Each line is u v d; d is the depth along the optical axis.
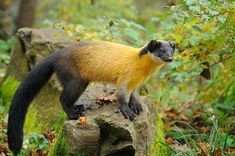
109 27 13.47
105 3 22.84
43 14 27.42
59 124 11.08
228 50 11.37
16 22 24.62
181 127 12.72
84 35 12.95
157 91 16.31
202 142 10.57
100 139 9.07
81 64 9.99
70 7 22.66
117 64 9.76
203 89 13.16
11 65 14.13
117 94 9.58
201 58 12.03
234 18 10.20
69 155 9.14
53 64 10.20
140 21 21.62
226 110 12.47
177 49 12.68
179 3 11.59
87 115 9.48
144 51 9.80
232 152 10.12
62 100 10.02
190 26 11.77
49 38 13.12
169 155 9.86
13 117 10.02
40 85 10.32
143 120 9.20
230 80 12.98
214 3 10.61
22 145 10.18
